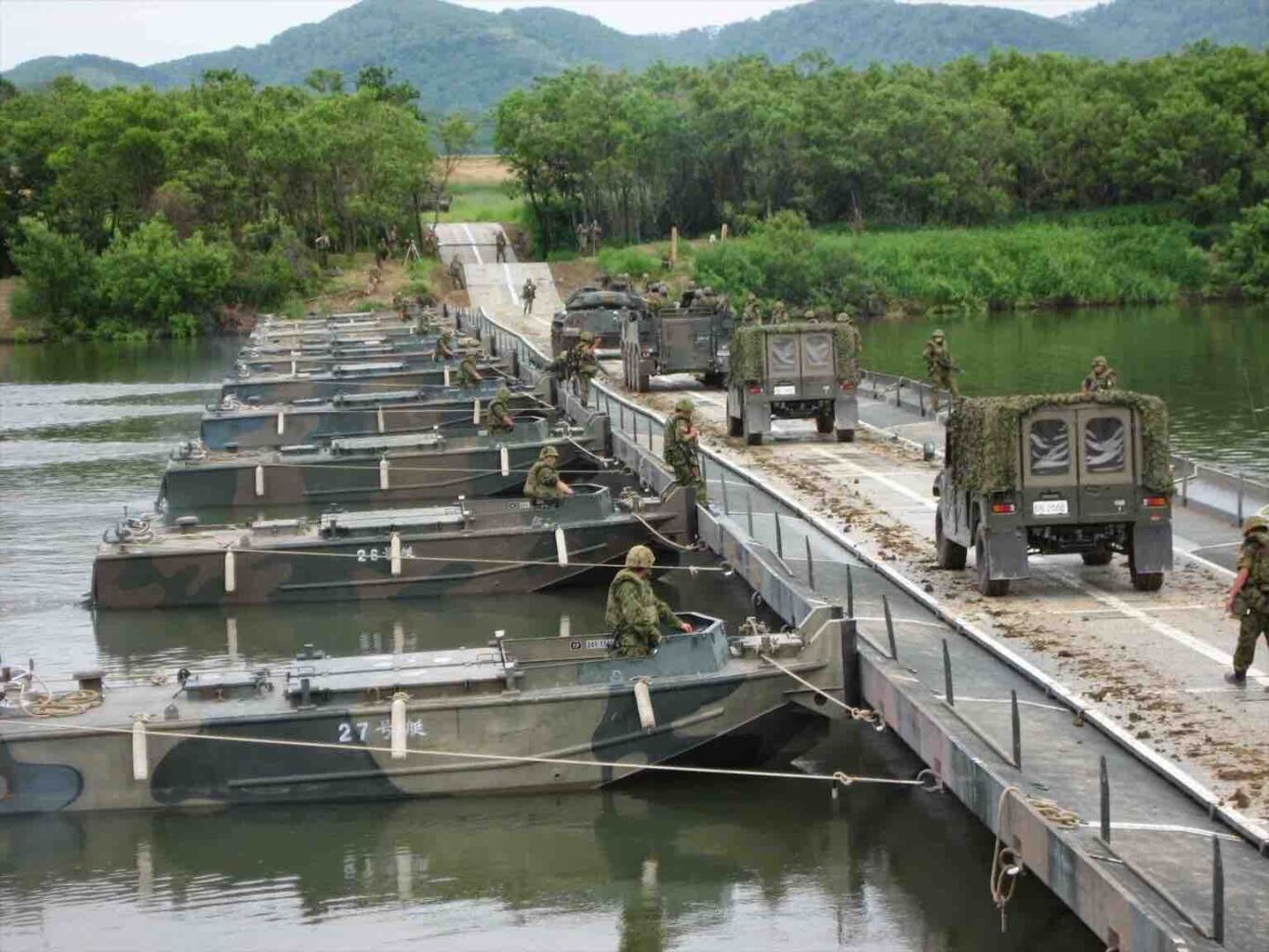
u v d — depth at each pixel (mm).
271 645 29797
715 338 56656
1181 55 155125
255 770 20625
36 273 115562
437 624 31062
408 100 171500
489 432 43562
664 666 21266
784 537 30703
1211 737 18016
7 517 43062
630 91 130625
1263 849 14977
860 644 22016
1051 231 123062
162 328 117688
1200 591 25391
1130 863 14375
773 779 21797
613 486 39000
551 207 130625
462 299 109938
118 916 18047
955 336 94562
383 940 17375
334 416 48594
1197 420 54781
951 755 18062
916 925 17328
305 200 126062
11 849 19875
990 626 23375
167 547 32750
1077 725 18797
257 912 18109
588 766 21016
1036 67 159375
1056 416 24766
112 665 28516
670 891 18406
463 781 20875
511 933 17469
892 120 128500
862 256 116562
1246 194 128000
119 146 125688
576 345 51438
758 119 128625
